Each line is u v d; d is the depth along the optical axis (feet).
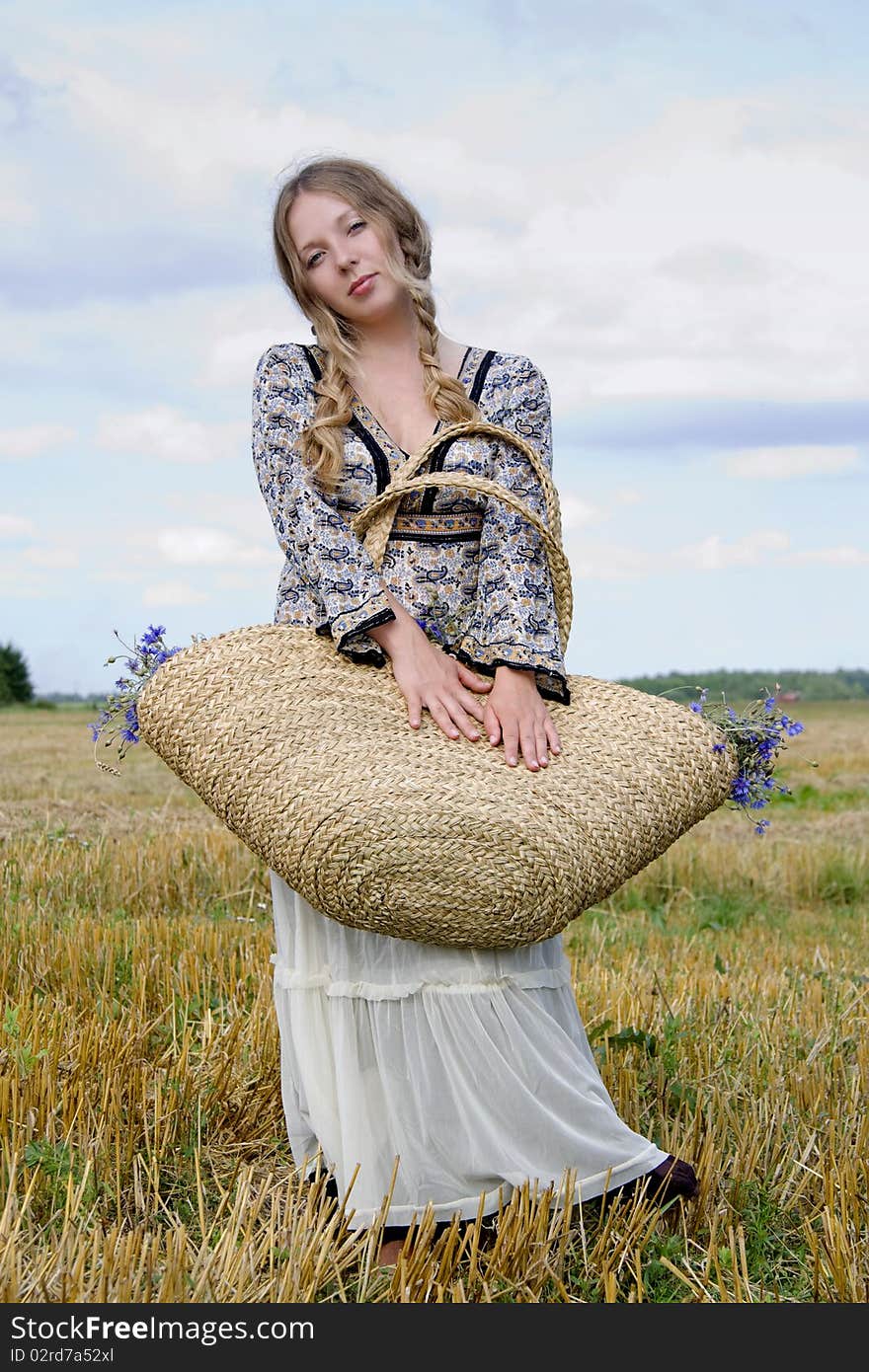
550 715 10.85
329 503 11.20
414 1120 10.16
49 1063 11.92
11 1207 9.54
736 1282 9.61
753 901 29.60
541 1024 10.34
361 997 10.38
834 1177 11.18
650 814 10.27
